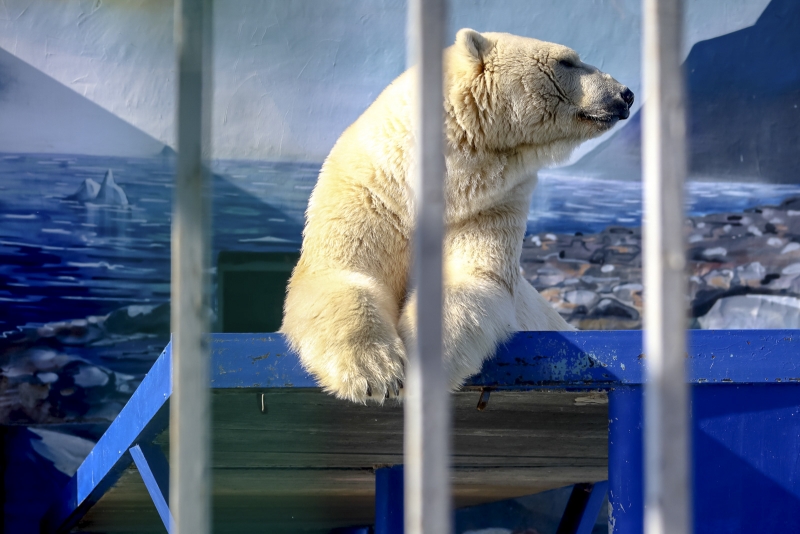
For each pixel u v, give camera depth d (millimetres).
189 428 1408
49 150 7055
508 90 3027
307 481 4164
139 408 2729
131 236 7156
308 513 5441
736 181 7477
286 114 7199
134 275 7148
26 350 6941
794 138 7457
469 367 2459
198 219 1407
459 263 2980
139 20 7105
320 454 3525
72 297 7043
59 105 7070
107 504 4188
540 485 4738
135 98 7168
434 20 1232
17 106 7012
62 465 6906
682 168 1218
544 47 3145
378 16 7238
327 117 7234
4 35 6984
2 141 6992
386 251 2973
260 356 2402
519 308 3496
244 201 7211
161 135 7207
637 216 7418
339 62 7223
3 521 6758
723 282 7453
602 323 7410
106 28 7098
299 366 2404
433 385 1224
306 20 7156
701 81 7484
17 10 6988
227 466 3805
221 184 7168
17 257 6980
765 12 7465
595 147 7422
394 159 2916
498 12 7316
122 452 3004
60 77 7066
